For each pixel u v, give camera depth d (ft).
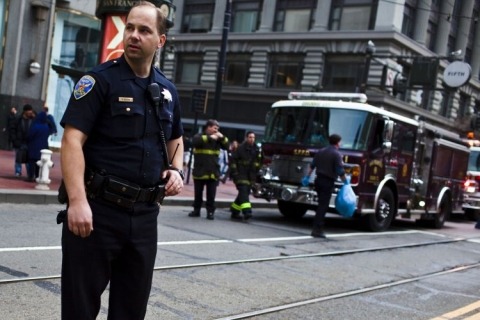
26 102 65.21
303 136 40.32
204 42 124.57
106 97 8.92
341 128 39.19
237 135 118.83
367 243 35.27
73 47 71.51
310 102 40.96
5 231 24.84
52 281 18.01
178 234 29.96
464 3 131.44
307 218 48.08
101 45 42.09
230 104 119.85
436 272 27.99
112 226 9.00
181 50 128.36
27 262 19.90
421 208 47.96
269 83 116.37
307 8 112.68
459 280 26.45
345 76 107.04
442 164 51.31
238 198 39.99
